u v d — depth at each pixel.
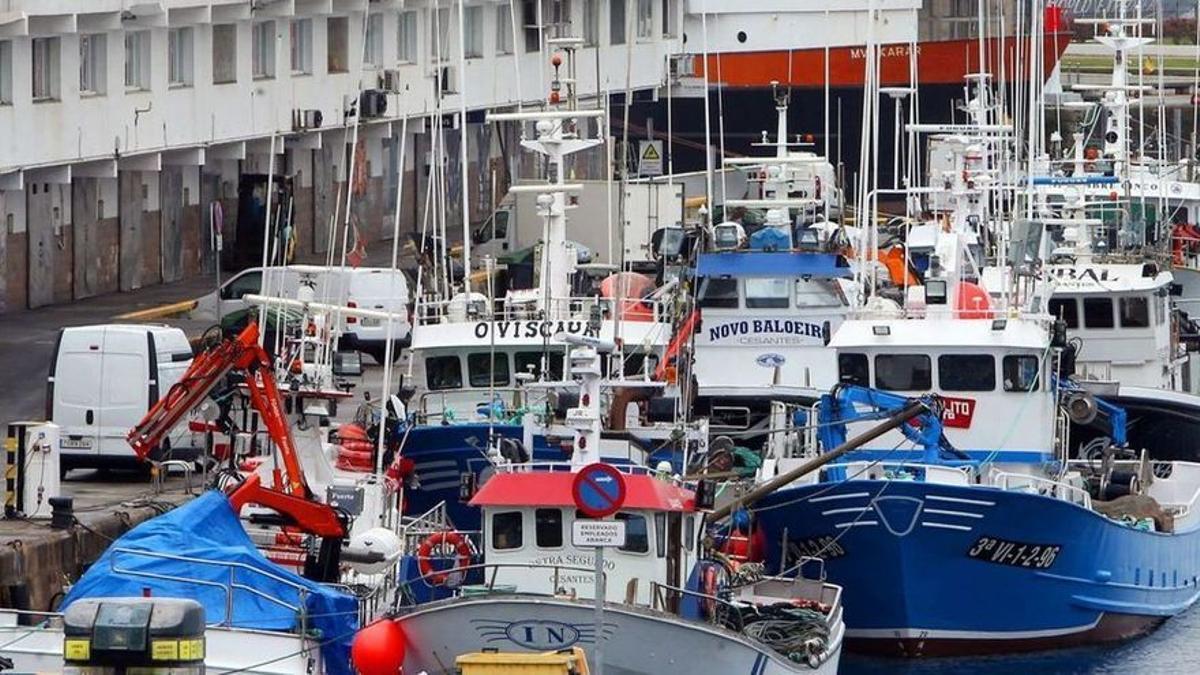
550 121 97.25
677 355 90.12
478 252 138.12
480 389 95.50
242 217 153.50
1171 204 139.50
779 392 99.75
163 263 151.50
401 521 84.12
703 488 75.38
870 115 113.25
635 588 72.88
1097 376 111.19
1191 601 102.50
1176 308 124.00
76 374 97.12
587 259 122.31
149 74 139.00
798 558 88.69
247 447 84.69
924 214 140.25
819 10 185.50
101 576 70.44
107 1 131.75
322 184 162.62
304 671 69.38
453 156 173.50
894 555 87.75
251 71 149.88
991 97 156.38
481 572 74.88
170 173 151.62
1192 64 199.25
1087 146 161.75
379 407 94.69
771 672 71.56
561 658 64.69
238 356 79.19
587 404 73.94
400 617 70.31
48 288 138.50
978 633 89.56
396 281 123.88
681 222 128.50
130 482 96.31
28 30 125.00
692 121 182.62
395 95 160.88
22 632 68.94
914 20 183.38
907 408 86.31
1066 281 111.00
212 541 72.56
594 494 68.19
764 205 108.69
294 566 77.19
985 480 92.06
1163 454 111.06
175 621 53.28
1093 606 92.19
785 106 118.81
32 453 83.81
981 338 92.31
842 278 101.88
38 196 136.75
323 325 91.31
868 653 89.94
